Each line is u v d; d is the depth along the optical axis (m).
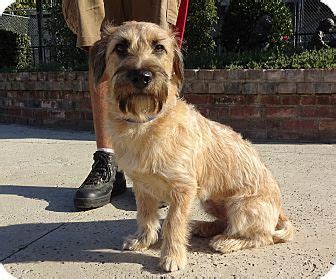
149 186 0.65
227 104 1.58
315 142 1.48
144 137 0.62
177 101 0.68
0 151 1.40
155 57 0.68
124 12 0.93
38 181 1.04
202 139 0.66
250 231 0.66
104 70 0.72
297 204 0.84
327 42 2.09
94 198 0.83
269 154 1.29
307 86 1.48
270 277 0.56
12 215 0.80
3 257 0.63
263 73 1.52
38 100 1.95
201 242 0.70
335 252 0.63
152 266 0.61
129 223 0.76
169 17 0.85
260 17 2.05
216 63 1.67
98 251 0.65
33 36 3.28
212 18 2.30
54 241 0.68
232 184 0.68
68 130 1.83
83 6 0.86
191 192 0.63
